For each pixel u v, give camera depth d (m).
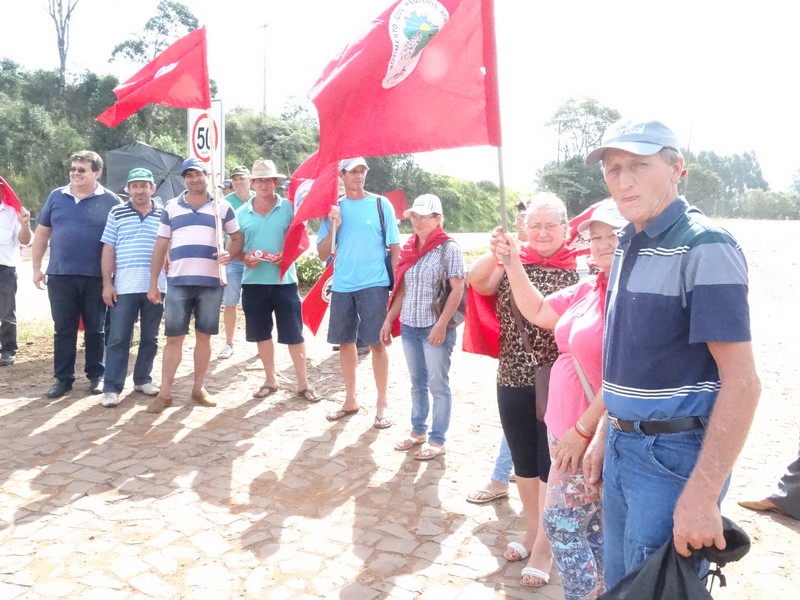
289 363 7.46
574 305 2.83
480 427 5.59
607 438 2.27
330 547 3.67
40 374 6.93
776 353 8.18
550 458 3.16
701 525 1.87
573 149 62.62
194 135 7.68
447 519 4.02
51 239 6.11
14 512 3.99
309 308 6.55
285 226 6.23
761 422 5.76
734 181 129.25
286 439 5.25
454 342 4.97
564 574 2.77
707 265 1.89
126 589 3.23
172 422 5.55
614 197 2.11
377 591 3.27
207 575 3.37
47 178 30.31
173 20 38.28
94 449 4.96
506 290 3.36
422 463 4.83
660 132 2.02
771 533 3.86
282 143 41.75
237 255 6.06
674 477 2.03
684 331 1.98
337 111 3.05
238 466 4.72
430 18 3.02
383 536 3.80
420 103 3.04
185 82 5.70
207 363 6.03
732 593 3.27
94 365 6.38
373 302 5.42
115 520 3.92
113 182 10.50
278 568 3.45
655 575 1.97
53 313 6.14
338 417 5.71
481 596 3.24
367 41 3.04
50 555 3.52
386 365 5.54
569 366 2.84
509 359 3.38
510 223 29.69
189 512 4.03
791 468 4.04
